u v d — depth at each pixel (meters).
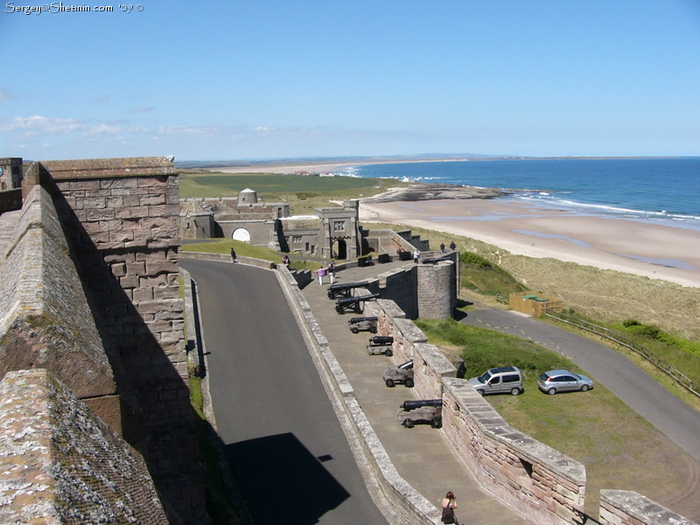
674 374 37.41
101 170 14.11
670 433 29.52
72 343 5.71
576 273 74.25
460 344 40.53
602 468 26.03
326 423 22.02
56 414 4.38
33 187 13.08
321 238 78.12
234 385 25.17
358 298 37.41
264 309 35.78
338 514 16.50
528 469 16.66
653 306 60.00
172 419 15.21
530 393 34.25
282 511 16.62
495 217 138.62
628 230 115.12
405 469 19.38
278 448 20.16
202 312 34.97
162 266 14.77
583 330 47.47
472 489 18.14
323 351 27.62
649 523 12.52
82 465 3.96
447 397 21.58
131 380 14.86
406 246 69.06
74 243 14.14
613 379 36.72
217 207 84.62
